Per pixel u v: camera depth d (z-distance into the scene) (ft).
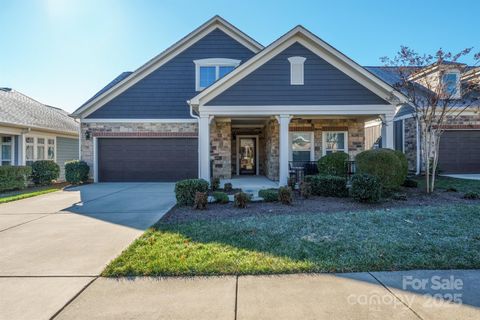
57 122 58.65
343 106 34.42
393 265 11.95
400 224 17.87
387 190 28.58
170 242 15.10
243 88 34.50
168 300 9.71
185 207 24.75
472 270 11.57
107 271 11.72
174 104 45.50
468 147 48.19
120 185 41.73
